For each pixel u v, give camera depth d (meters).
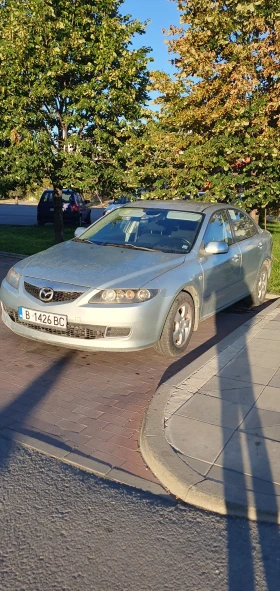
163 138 9.23
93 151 11.44
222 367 4.77
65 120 11.26
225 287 6.45
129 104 11.52
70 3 10.98
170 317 5.17
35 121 11.09
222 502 2.92
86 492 3.11
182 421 3.75
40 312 4.96
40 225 20.59
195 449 3.39
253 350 5.23
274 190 8.90
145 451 3.48
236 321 7.09
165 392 4.21
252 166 8.70
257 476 3.10
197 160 8.77
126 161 11.48
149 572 2.48
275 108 8.62
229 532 2.77
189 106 9.09
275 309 6.94
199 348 5.86
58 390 4.56
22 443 3.64
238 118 8.54
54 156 11.40
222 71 8.64
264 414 3.86
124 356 5.50
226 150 8.53
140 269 5.14
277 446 3.43
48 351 5.55
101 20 11.38
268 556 2.61
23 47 10.43
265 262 7.88
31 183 11.67
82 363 5.24
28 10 10.69
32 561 2.54
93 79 11.05
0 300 5.54
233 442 3.47
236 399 4.11
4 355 5.38
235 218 7.24
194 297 5.66
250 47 8.59
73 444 3.66
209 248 5.87
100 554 2.60
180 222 6.28
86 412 4.16
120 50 11.22
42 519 2.86
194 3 8.98
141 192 10.88
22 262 5.64
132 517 2.89
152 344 5.03
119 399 4.42
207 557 2.59
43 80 10.80
